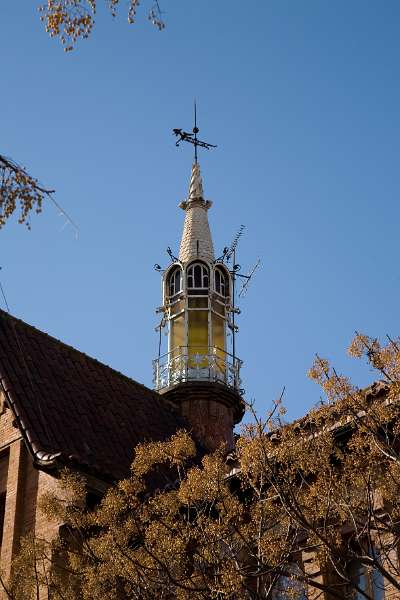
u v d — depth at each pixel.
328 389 20.66
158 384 45.84
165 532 20.94
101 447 31.94
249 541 20.34
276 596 21.56
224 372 46.41
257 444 20.36
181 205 53.19
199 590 19.28
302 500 20.30
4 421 31.05
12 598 22.50
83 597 21.80
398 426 19.98
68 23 16.62
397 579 21.28
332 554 19.14
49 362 34.94
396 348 20.25
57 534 26.66
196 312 48.00
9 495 29.14
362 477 19.72
